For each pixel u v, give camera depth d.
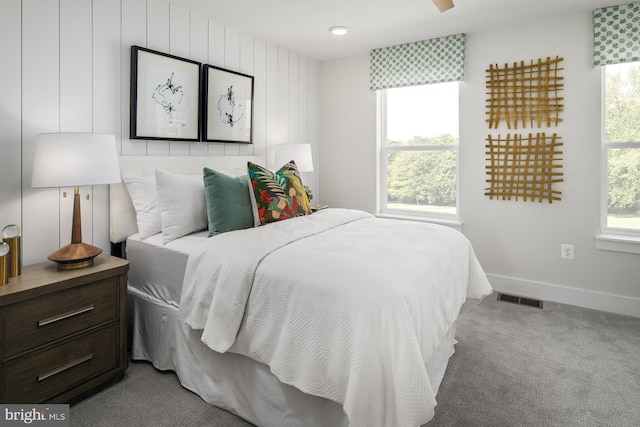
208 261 1.82
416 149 3.93
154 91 2.61
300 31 3.37
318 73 4.38
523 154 3.30
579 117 3.06
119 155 2.47
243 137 3.38
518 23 3.20
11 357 1.56
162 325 2.09
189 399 1.87
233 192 2.28
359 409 1.24
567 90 3.09
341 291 1.40
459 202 3.64
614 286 3.01
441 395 1.91
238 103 3.30
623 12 2.80
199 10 2.88
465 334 2.60
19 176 2.03
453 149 3.72
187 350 1.93
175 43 2.78
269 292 1.57
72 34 2.20
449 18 3.08
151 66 2.58
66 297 1.74
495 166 3.43
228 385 1.76
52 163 1.77
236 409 1.74
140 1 2.54
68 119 2.20
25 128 2.03
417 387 1.23
